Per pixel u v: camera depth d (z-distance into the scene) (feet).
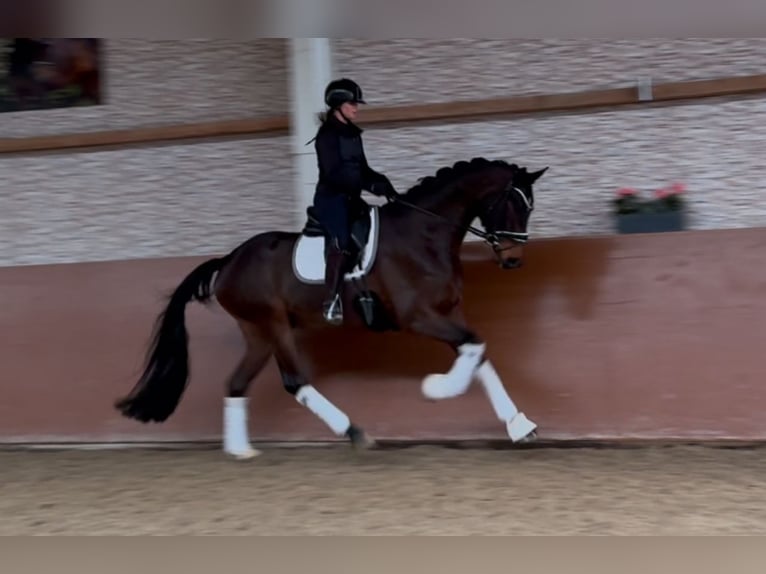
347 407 26.27
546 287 25.40
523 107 27.14
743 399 24.32
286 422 26.55
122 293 27.81
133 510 20.53
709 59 26.53
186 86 29.99
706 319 24.58
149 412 24.06
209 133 29.19
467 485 21.31
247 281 23.54
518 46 27.48
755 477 21.38
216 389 27.12
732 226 26.53
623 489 20.63
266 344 24.09
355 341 26.32
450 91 27.89
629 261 25.04
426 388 22.59
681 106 26.73
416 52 27.94
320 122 26.50
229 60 29.68
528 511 19.24
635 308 24.94
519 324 25.53
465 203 22.75
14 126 30.96
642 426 24.81
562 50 27.25
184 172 29.73
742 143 26.45
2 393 28.37
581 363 25.13
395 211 23.20
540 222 27.45
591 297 25.16
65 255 30.40
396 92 28.12
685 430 24.62
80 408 27.89
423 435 25.84
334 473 22.90
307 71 26.53
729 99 26.48
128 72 30.35
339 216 22.50
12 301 28.50
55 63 30.63
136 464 24.93
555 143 27.35
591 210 27.17
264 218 29.32
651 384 24.81
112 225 30.17
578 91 27.22
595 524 18.28
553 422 25.22
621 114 26.99
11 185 30.66
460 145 27.78
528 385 25.38
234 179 29.48
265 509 20.13
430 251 22.70
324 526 18.75
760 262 24.32
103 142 29.81
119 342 27.78
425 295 22.61
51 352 28.17
